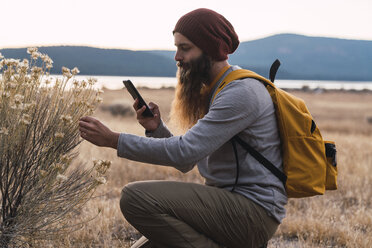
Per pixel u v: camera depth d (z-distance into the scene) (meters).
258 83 2.10
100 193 4.18
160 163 2.01
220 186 2.20
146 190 2.09
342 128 19.05
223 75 2.18
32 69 2.08
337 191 4.95
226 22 2.22
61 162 2.11
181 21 2.16
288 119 2.08
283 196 2.13
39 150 2.15
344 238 3.31
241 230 2.10
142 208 2.08
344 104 49.44
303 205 4.36
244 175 2.10
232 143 2.09
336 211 4.01
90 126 2.01
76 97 2.20
